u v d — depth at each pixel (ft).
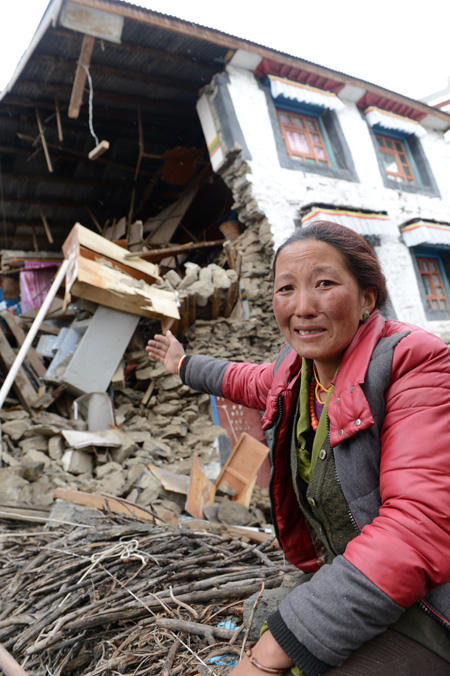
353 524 3.38
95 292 19.10
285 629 2.89
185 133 34.76
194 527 11.07
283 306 3.60
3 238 37.91
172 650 4.68
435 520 2.71
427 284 33.71
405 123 35.91
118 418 20.54
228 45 26.03
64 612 5.80
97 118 30.73
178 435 20.83
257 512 17.17
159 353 6.23
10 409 19.49
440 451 2.87
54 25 21.43
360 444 3.28
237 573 6.33
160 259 32.60
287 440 4.24
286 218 26.81
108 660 4.81
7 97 26.89
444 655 3.10
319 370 3.85
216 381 5.52
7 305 36.42
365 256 3.59
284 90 28.89
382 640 3.10
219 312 25.17
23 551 8.46
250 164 26.66
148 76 27.53
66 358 20.24
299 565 4.74
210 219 38.32
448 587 3.12
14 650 5.29
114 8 21.74
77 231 19.31
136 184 37.78
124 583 6.31
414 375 3.16
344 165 31.73
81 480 15.69
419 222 31.99
